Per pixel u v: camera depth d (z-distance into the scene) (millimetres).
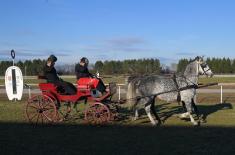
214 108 22781
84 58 16969
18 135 14305
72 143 12867
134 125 16469
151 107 17234
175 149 11953
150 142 12977
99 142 13000
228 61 102562
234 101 27625
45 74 16828
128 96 16828
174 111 21328
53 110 16609
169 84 16641
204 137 13836
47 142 13055
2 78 72375
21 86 26750
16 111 20781
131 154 11344
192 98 16875
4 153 11516
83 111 20250
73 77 62938
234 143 12828
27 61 86938
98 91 16453
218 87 44375
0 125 16484
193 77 16781
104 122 15961
